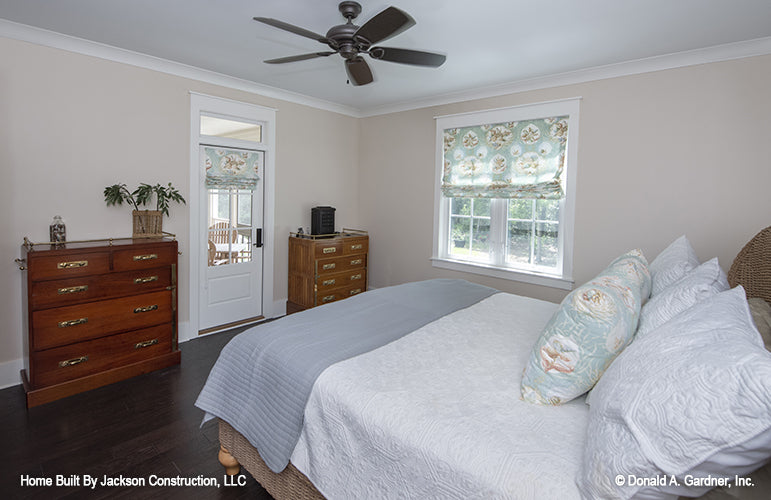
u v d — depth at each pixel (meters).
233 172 4.04
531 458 1.07
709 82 2.84
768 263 1.65
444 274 4.45
